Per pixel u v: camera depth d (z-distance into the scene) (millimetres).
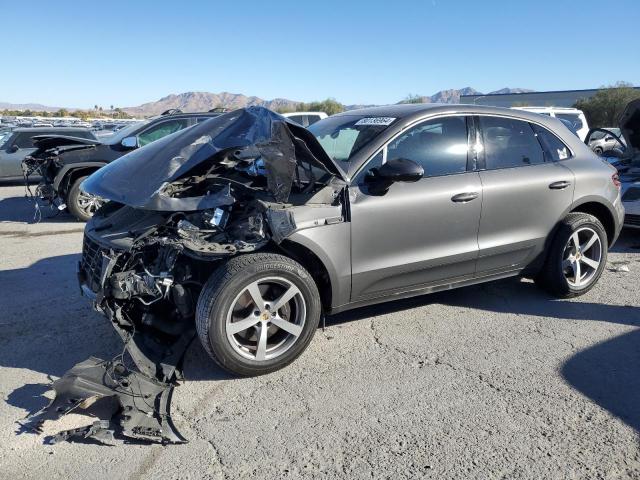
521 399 3461
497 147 4699
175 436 3045
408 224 4141
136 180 3764
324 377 3762
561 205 4910
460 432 3121
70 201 9211
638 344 4234
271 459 2900
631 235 8125
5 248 7383
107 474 2777
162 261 3572
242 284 3531
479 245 4523
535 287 5531
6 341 4316
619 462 2848
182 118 10469
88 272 4012
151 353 3639
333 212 3852
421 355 4070
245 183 3912
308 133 3488
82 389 3225
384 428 3168
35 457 2908
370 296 4188
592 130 8969
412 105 4742
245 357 3654
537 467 2814
